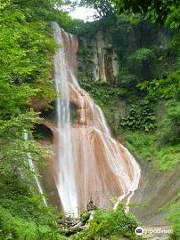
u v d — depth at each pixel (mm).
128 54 36406
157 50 34531
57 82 31359
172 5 4262
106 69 36375
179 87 4891
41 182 20859
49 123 28062
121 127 32531
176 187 22219
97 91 34438
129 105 34188
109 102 34375
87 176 25578
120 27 36375
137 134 31594
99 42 37094
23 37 12820
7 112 9516
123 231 8328
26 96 9648
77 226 13695
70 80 33375
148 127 31719
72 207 22891
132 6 4246
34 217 8797
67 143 27141
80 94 32281
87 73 35594
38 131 26859
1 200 8711
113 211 7707
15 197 9047
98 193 24609
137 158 28812
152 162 27609
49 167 23906
